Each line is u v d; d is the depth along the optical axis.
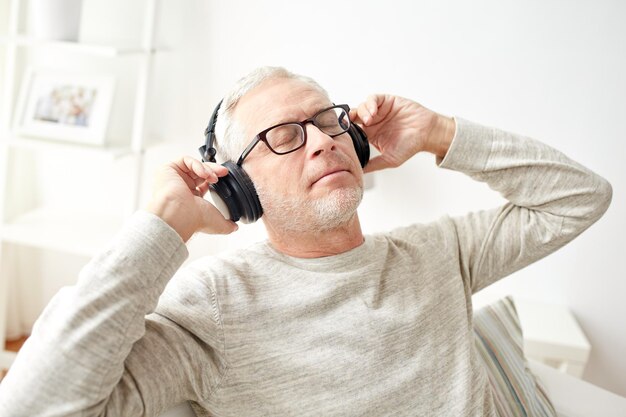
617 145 2.08
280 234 1.26
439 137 1.39
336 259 1.23
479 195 2.25
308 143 1.20
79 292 0.92
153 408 1.00
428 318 1.22
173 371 1.02
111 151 2.20
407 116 1.39
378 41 2.20
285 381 1.10
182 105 2.43
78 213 2.64
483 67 2.13
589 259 2.18
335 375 1.11
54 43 2.15
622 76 2.03
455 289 1.30
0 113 2.52
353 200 1.19
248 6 2.29
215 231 1.09
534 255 1.37
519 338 1.54
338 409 1.09
